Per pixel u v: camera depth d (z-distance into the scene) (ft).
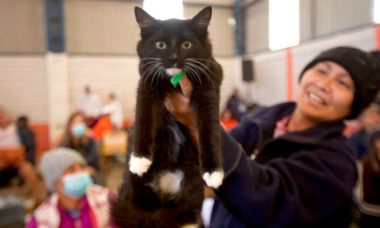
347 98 4.45
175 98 3.73
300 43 25.32
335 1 22.45
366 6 20.18
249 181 3.36
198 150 3.64
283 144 4.41
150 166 3.75
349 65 4.47
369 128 8.86
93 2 28.96
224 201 3.49
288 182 3.65
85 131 13.42
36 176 15.56
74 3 28.60
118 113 27.55
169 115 3.81
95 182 10.33
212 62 3.87
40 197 14.23
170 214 4.13
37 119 28.37
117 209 4.30
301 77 5.08
